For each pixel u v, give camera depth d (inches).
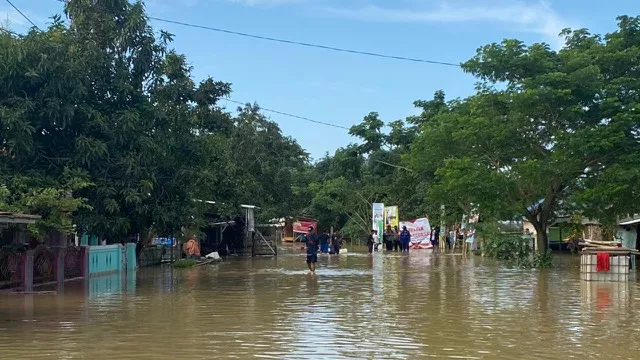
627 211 992.2
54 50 774.5
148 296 637.9
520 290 697.6
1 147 784.3
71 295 644.7
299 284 777.6
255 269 1071.0
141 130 860.6
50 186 749.9
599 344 391.9
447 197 1096.2
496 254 1333.7
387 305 571.2
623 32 1013.2
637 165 924.0
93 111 804.6
